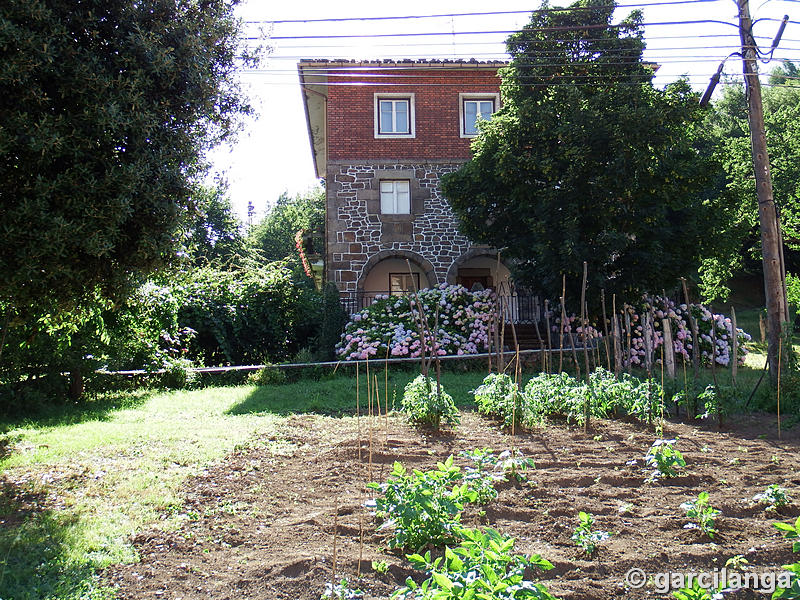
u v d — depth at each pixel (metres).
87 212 5.28
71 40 5.48
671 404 8.52
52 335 9.88
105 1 5.71
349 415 8.72
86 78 5.31
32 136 4.99
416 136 18.69
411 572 3.62
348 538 4.16
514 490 5.00
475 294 15.38
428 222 18.58
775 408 8.36
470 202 14.52
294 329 17.53
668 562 3.68
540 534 4.13
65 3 5.52
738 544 3.90
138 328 11.66
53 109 5.40
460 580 2.66
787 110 25.50
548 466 5.72
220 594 3.49
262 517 4.71
